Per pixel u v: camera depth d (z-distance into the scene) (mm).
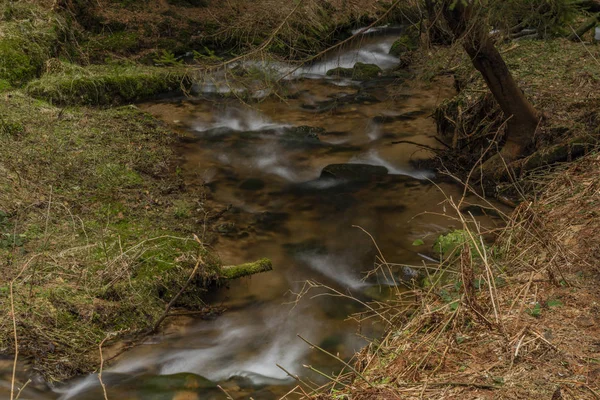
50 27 9812
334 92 10250
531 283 4258
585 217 5020
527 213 5094
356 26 12680
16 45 8867
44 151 6824
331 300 5215
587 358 3498
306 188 7211
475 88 7828
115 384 4082
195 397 4012
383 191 7059
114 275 5004
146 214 6188
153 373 4281
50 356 4223
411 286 5340
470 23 5703
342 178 7355
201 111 9336
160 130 8367
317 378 4293
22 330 4332
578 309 3949
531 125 6742
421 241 5867
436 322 3996
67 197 6117
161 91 9867
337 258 5855
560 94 7355
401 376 3576
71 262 5086
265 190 7145
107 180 6633
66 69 9172
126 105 8930
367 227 6371
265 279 5496
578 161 6172
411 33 11984
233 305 5148
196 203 6688
